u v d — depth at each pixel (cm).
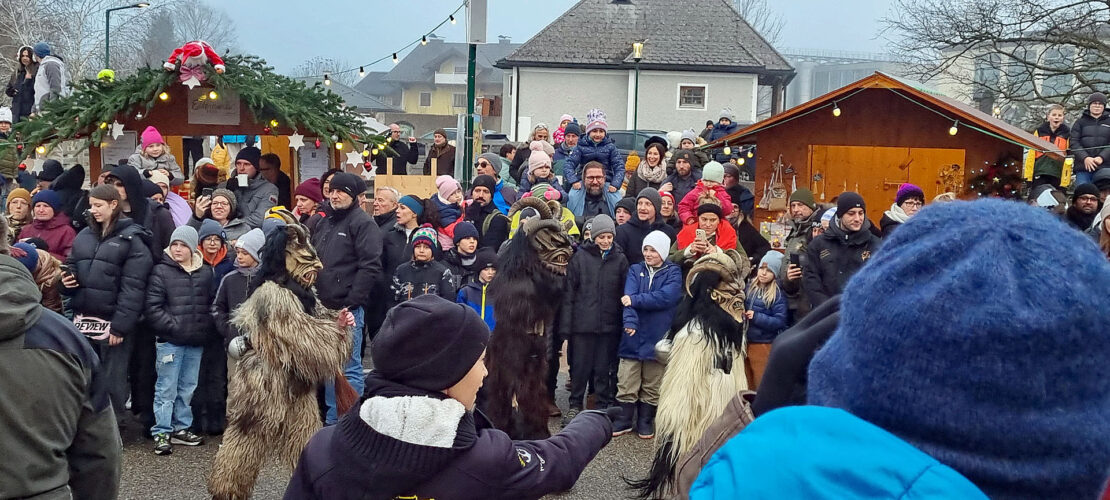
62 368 269
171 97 893
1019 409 94
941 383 96
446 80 7469
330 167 951
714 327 512
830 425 102
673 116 3409
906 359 98
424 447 224
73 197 775
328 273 666
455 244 749
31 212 782
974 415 95
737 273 528
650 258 679
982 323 93
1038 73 2086
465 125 986
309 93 889
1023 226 101
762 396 175
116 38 4359
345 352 524
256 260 616
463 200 870
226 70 871
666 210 882
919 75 2291
